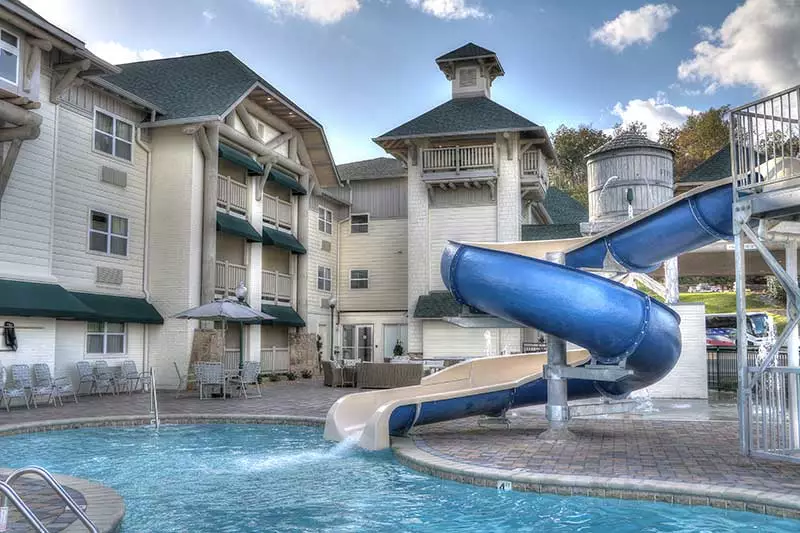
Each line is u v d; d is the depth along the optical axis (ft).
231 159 79.77
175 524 22.30
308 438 41.98
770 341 65.10
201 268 76.84
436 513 23.31
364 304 116.37
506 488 25.79
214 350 74.13
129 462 34.01
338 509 24.16
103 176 70.03
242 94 78.84
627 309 32.78
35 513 19.95
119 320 68.69
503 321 37.83
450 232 97.30
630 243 35.78
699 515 22.03
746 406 28.53
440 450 32.76
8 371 56.54
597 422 43.39
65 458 35.24
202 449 38.04
